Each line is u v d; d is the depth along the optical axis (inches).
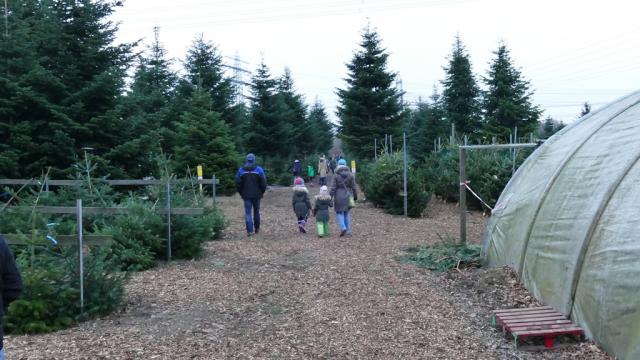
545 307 250.7
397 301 278.5
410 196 662.5
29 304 227.3
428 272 349.1
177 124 911.0
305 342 217.6
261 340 219.6
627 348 191.8
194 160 879.1
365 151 1236.5
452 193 771.4
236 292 296.8
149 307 267.3
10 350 203.8
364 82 1253.1
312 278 331.0
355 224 592.7
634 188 229.1
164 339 219.1
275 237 502.0
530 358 203.0
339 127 1314.0
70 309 241.6
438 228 562.6
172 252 386.0
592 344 211.9
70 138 538.9
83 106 560.7
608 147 271.6
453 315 255.4
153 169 594.6
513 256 310.8
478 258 366.9
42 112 556.7
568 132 336.5
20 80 536.1
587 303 221.3
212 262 378.3
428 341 219.8
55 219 370.3
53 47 573.3
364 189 874.1
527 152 720.3
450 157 786.2
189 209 377.4
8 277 143.9
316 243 465.7
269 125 1421.0
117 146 562.6
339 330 232.5
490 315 255.8
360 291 299.3
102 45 593.0
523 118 1286.9
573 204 263.7
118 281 265.1
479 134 1341.0
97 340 217.0
